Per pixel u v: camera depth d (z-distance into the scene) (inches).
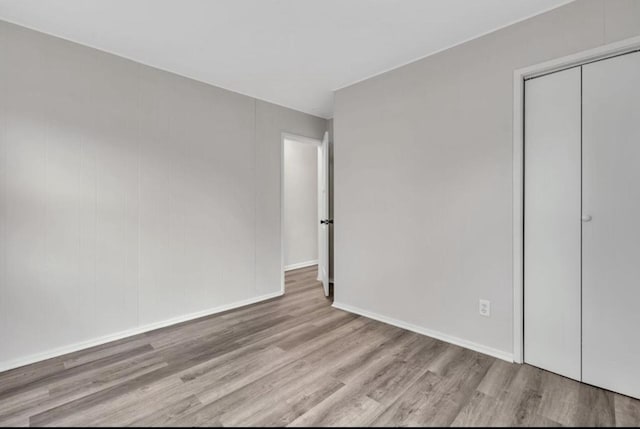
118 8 81.0
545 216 85.0
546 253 84.9
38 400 72.4
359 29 91.4
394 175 116.8
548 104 84.5
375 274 123.4
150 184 112.9
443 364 87.9
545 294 85.0
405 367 86.5
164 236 116.4
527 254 88.0
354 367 86.7
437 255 104.8
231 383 79.3
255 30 91.7
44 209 91.8
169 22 87.4
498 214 91.0
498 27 90.3
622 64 74.1
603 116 76.5
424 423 64.9
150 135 113.0
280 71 119.2
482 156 94.1
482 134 94.0
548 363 84.6
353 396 73.9
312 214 235.1
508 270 89.3
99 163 101.7
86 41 97.3
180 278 120.9
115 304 104.9
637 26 70.7
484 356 92.3
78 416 67.1
